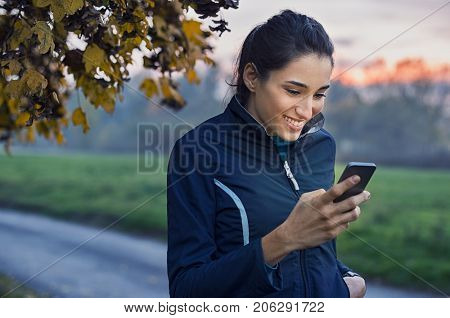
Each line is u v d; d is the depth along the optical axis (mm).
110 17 2775
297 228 1865
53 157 23219
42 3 2553
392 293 6707
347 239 9078
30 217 14203
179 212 2072
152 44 3225
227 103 2396
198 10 2799
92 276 7875
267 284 1907
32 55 2701
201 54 3383
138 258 9219
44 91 2730
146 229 11500
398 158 13445
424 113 12930
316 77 2086
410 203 11797
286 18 2123
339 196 1871
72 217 13633
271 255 1894
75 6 2547
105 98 3172
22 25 2617
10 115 4242
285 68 2074
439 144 13391
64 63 3031
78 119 3229
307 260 2133
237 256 1914
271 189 2082
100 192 16688
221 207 2068
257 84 2145
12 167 21688
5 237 11234
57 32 2805
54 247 9977
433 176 13242
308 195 1901
